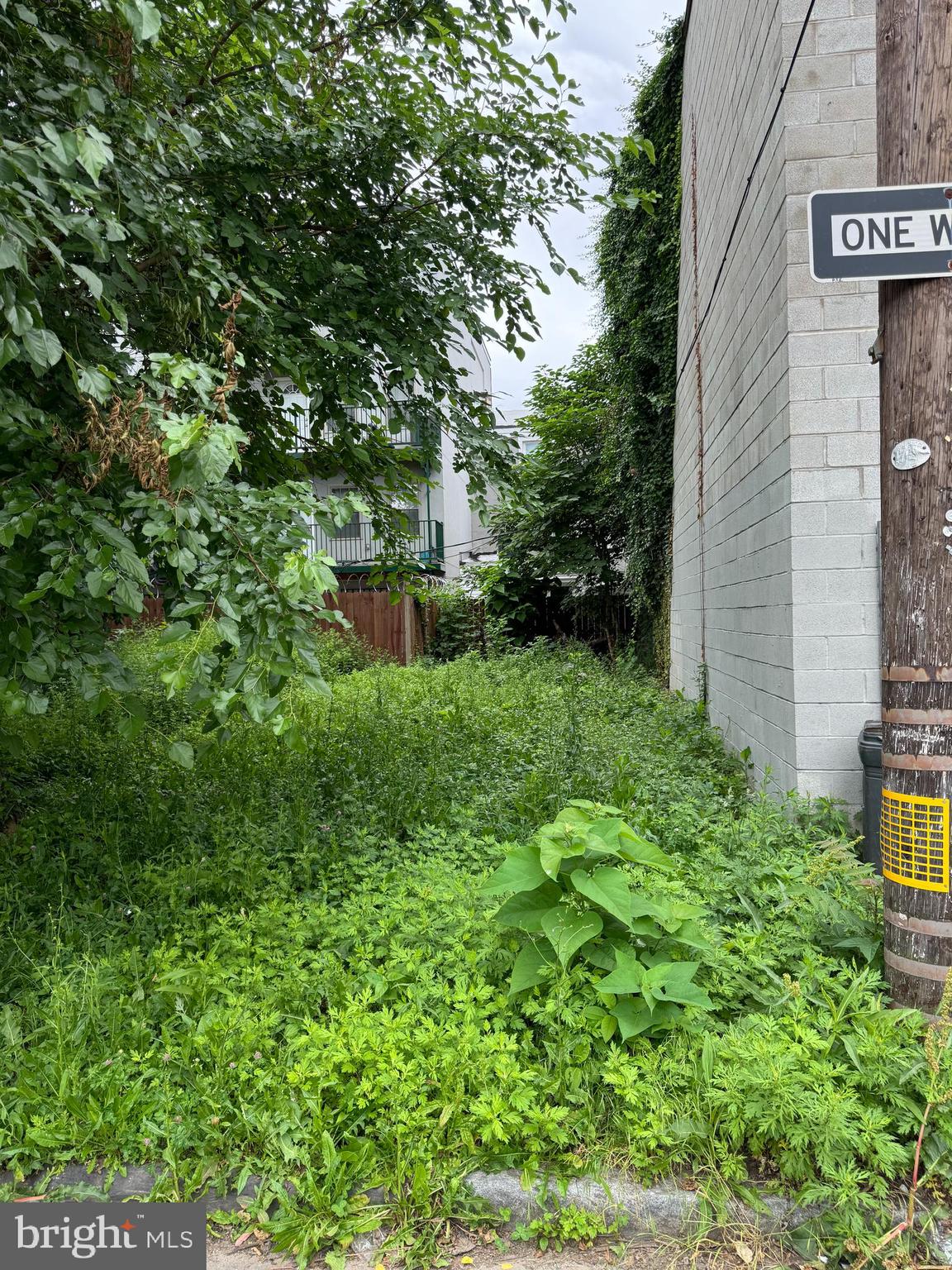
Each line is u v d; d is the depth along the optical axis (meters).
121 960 3.24
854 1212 2.13
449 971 3.02
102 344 3.24
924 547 2.50
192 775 5.59
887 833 2.66
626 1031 2.58
